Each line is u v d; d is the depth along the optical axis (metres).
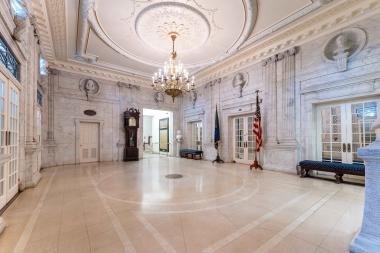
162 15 5.55
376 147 1.15
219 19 5.72
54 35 6.45
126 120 10.46
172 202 3.77
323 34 6.04
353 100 5.67
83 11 5.26
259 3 5.12
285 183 5.29
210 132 10.55
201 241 2.38
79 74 9.38
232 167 8.08
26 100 4.63
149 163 9.38
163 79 6.29
